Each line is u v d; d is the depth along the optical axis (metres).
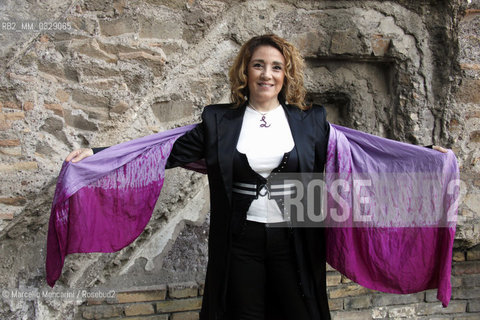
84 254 2.26
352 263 2.05
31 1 2.15
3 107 2.11
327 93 2.61
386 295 2.68
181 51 2.30
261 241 1.81
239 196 1.81
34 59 2.14
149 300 2.40
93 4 2.20
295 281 1.87
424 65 2.51
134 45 2.23
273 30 2.41
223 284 1.84
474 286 2.76
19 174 2.12
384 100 2.62
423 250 2.06
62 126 2.18
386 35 2.46
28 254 2.24
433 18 2.48
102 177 1.89
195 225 2.46
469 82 2.48
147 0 2.24
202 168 2.13
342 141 1.98
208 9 2.29
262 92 1.81
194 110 2.35
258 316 1.87
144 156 1.92
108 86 2.22
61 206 1.85
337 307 2.64
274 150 1.80
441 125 2.54
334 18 2.44
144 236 2.37
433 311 2.73
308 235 1.87
